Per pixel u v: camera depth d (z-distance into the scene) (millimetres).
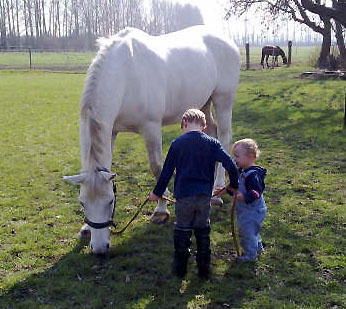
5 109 10992
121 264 3281
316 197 4719
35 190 5074
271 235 3799
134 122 3758
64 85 16516
